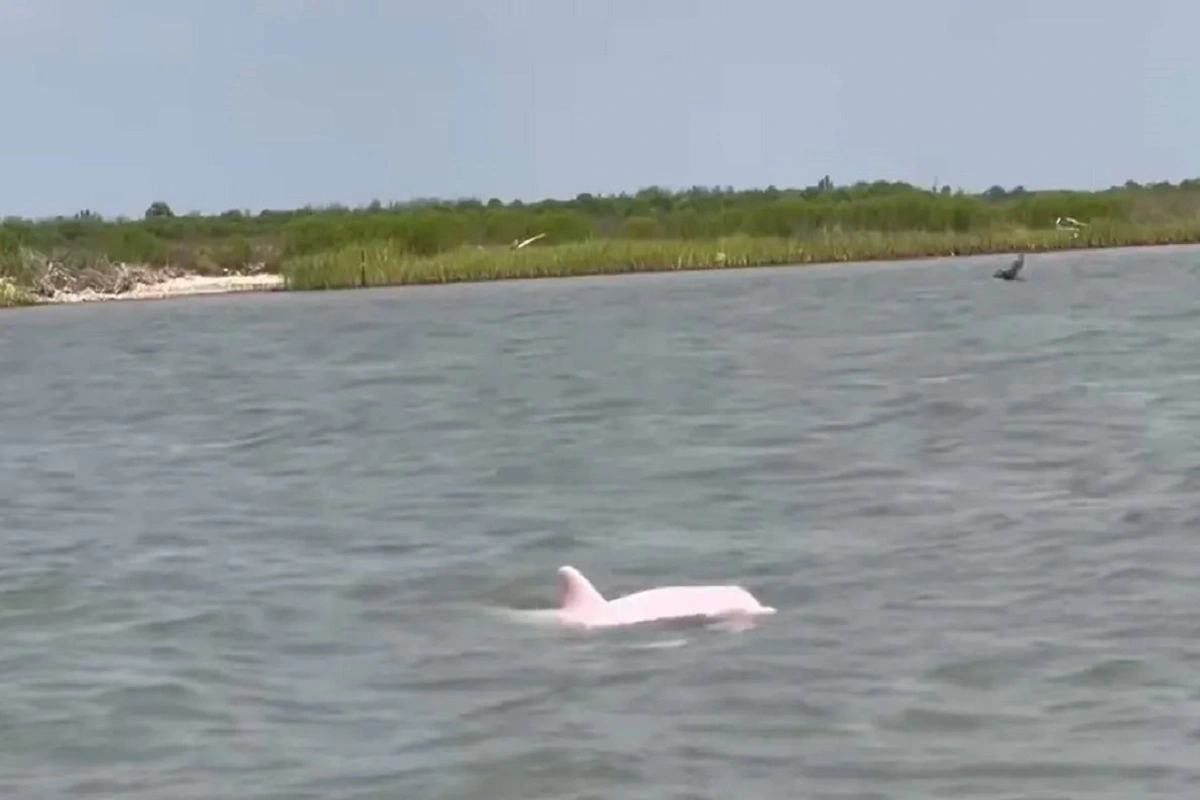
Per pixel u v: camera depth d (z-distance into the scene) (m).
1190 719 28.14
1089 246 186.38
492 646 33.94
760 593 37.25
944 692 29.94
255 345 110.38
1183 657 31.44
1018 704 29.20
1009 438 56.41
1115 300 117.19
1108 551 39.72
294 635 35.47
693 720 28.91
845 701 29.61
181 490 54.16
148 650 34.66
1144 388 67.50
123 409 78.88
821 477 51.03
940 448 55.22
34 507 51.75
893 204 196.38
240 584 40.16
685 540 43.00
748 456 55.34
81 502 52.50
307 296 156.75
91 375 95.75
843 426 61.16
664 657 32.59
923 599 36.22
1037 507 45.06
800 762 26.81
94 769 27.77
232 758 28.03
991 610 35.16
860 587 37.44
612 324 114.19
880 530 43.19
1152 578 37.16
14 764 28.09
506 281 164.88
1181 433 55.34
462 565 41.16
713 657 32.41
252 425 70.50
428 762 27.44
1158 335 90.06
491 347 101.31
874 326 103.94
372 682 31.89
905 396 68.75
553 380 81.50
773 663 31.89
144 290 170.50
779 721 28.72
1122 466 50.06
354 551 43.47
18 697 31.56
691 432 61.44
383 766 27.34
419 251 183.88
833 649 32.69
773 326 107.31
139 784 27.02
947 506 45.78
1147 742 27.19
